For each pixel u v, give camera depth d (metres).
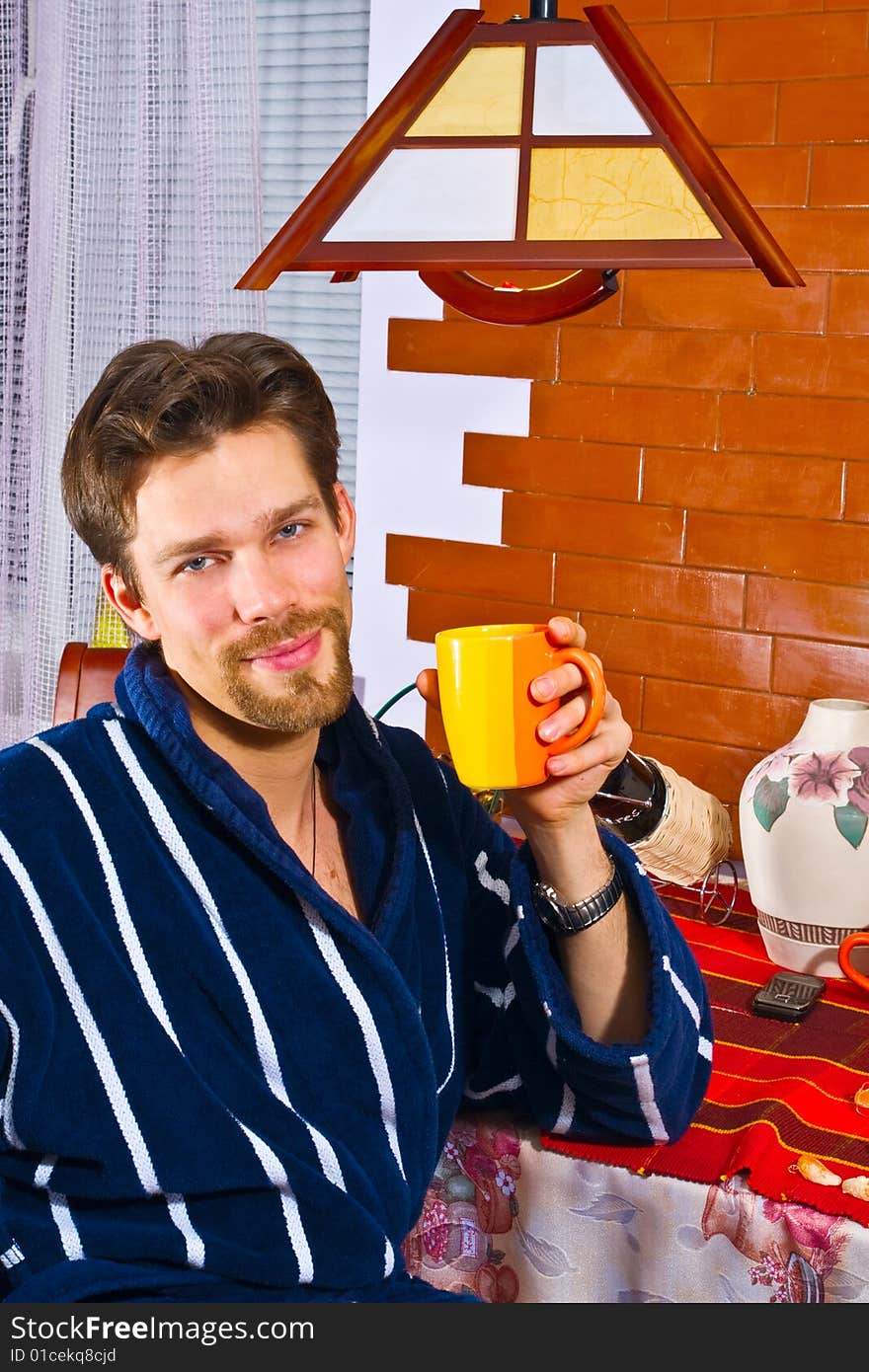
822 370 1.75
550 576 1.99
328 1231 1.00
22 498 2.32
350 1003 1.05
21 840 0.99
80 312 2.21
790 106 1.72
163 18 2.04
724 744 1.90
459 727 1.00
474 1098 1.24
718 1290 1.14
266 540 0.98
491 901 1.23
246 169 2.00
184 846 1.03
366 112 2.31
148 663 1.08
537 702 0.99
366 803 1.15
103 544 1.02
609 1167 1.18
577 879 1.12
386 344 2.06
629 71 0.98
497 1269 1.25
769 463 1.80
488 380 1.99
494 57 1.00
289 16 2.34
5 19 2.20
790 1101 1.24
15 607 2.36
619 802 1.59
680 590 1.89
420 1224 1.27
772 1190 1.12
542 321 1.35
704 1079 1.18
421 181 1.00
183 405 0.96
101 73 2.12
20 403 2.30
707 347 1.82
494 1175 1.24
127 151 2.13
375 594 2.15
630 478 1.90
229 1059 1.01
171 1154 0.97
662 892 1.77
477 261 0.98
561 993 1.13
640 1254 1.18
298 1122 1.01
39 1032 0.96
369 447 2.11
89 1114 0.97
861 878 1.47
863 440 1.74
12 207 2.25
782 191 1.75
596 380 1.90
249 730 1.06
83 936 0.99
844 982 1.52
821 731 1.52
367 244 1.00
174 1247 0.98
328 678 1.01
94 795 1.03
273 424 0.99
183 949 1.01
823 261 1.73
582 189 0.97
